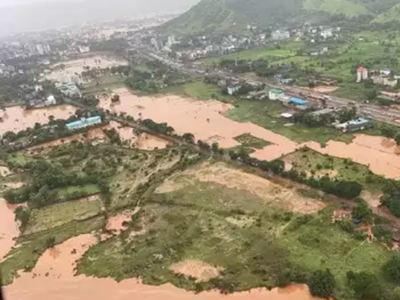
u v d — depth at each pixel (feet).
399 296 291.79
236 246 376.89
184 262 365.20
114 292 342.23
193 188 485.97
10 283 367.04
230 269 350.23
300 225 394.32
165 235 404.98
